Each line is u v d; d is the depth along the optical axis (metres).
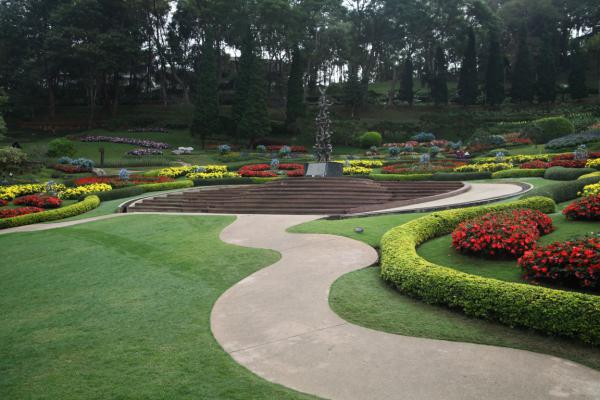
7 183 25.55
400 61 71.12
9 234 15.18
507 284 5.82
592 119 47.50
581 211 9.61
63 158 33.78
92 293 8.07
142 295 7.75
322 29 60.97
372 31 69.06
